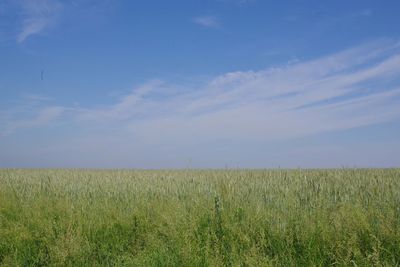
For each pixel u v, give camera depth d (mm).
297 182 12398
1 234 8492
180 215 7953
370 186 10820
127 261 6883
